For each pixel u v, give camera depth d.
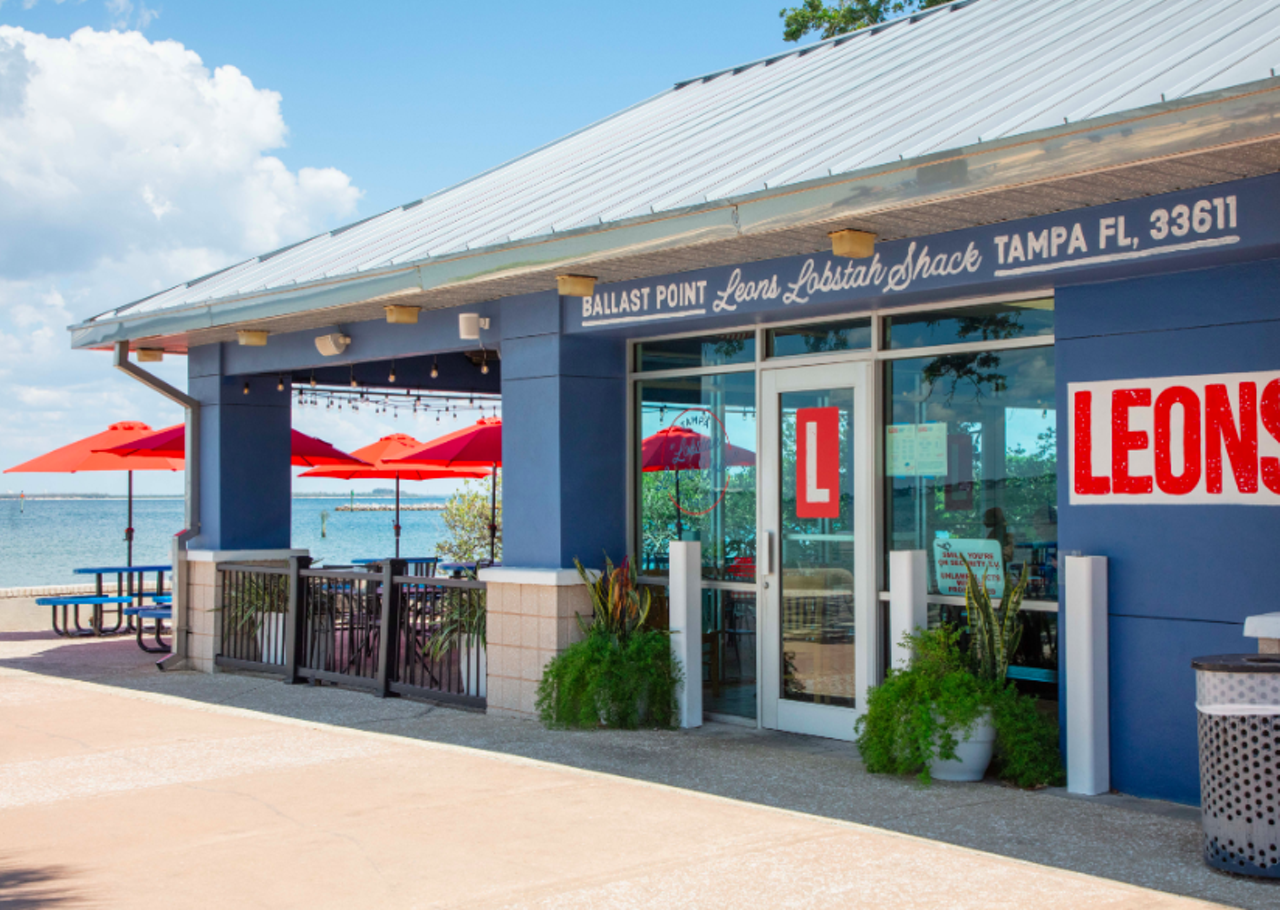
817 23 23.09
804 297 7.69
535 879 5.15
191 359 12.70
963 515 7.62
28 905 4.85
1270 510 6.05
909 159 5.69
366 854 5.55
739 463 8.93
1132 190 5.94
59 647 14.28
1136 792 6.54
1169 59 5.59
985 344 7.50
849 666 8.16
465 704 9.71
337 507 135.25
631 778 7.09
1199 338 6.31
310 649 11.34
